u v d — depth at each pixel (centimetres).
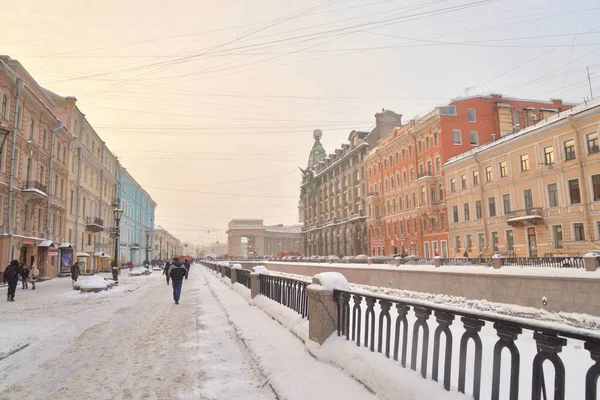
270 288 1148
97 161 4772
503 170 3525
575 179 2862
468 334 349
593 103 2762
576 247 2817
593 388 246
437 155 4462
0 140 1119
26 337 799
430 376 401
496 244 3578
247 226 14800
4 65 2486
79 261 4059
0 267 2561
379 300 493
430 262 2747
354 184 6856
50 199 3344
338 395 420
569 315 1466
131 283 2698
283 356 595
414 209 4856
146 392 484
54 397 474
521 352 711
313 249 8781
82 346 748
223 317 1058
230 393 471
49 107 3369
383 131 6456
